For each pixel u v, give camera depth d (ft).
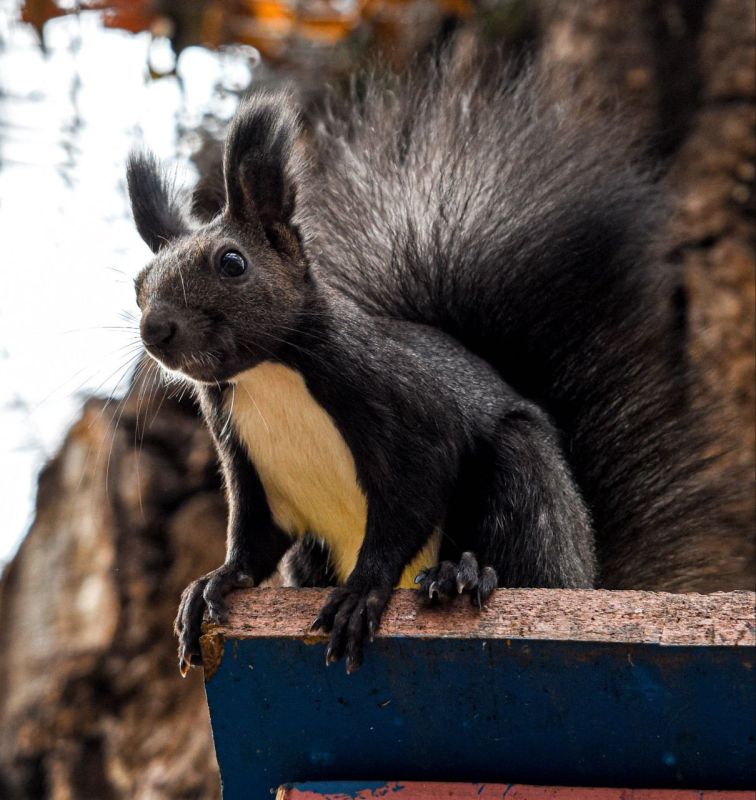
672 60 36.73
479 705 17.56
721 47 36.45
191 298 20.53
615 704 17.13
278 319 21.06
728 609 17.08
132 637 37.22
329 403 21.25
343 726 18.04
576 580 23.06
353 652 17.40
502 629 17.19
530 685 17.22
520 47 37.88
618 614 17.21
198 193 28.68
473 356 24.81
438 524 21.30
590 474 27.35
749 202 34.99
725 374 32.63
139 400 37.88
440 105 30.09
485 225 27.99
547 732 17.63
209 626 17.95
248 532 22.12
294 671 17.71
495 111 29.89
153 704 36.50
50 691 37.04
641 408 27.99
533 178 28.78
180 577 37.24
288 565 24.25
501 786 18.08
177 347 20.34
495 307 27.37
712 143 35.78
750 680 16.53
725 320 33.37
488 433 23.02
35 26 31.55
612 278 28.40
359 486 21.47
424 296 26.91
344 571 23.38
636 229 28.78
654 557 26.91
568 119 30.22
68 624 38.09
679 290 33.94
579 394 27.84
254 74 37.65
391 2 38.63
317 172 28.78
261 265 21.18
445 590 18.12
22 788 36.42
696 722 17.11
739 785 17.69
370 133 29.66
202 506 37.76
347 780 18.45
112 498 38.11
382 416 21.07
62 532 39.63
